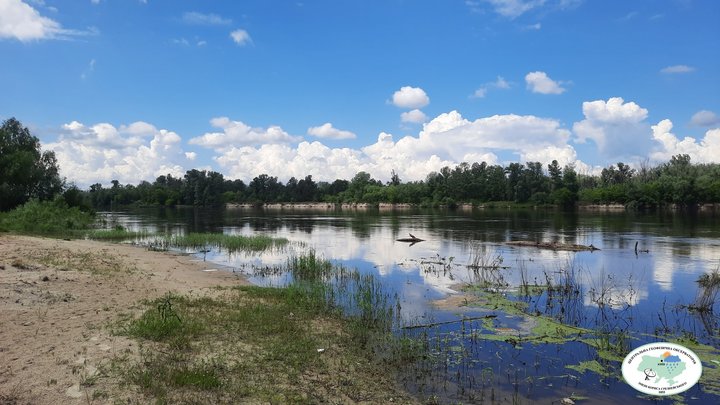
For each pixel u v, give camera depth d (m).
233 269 24.36
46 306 12.12
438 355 11.29
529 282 20.84
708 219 67.19
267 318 12.74
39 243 27.14
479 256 29.05
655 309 16.11
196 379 8.16
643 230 48.41
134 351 9.30
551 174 120.38
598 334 12.90
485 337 12.66
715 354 11.48
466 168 146.00
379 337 12.44
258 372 9.01
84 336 9.97
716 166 113.88
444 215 89.25
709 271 23.62
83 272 17.62
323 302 15.56
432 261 27.59
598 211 100.69
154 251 31.31
